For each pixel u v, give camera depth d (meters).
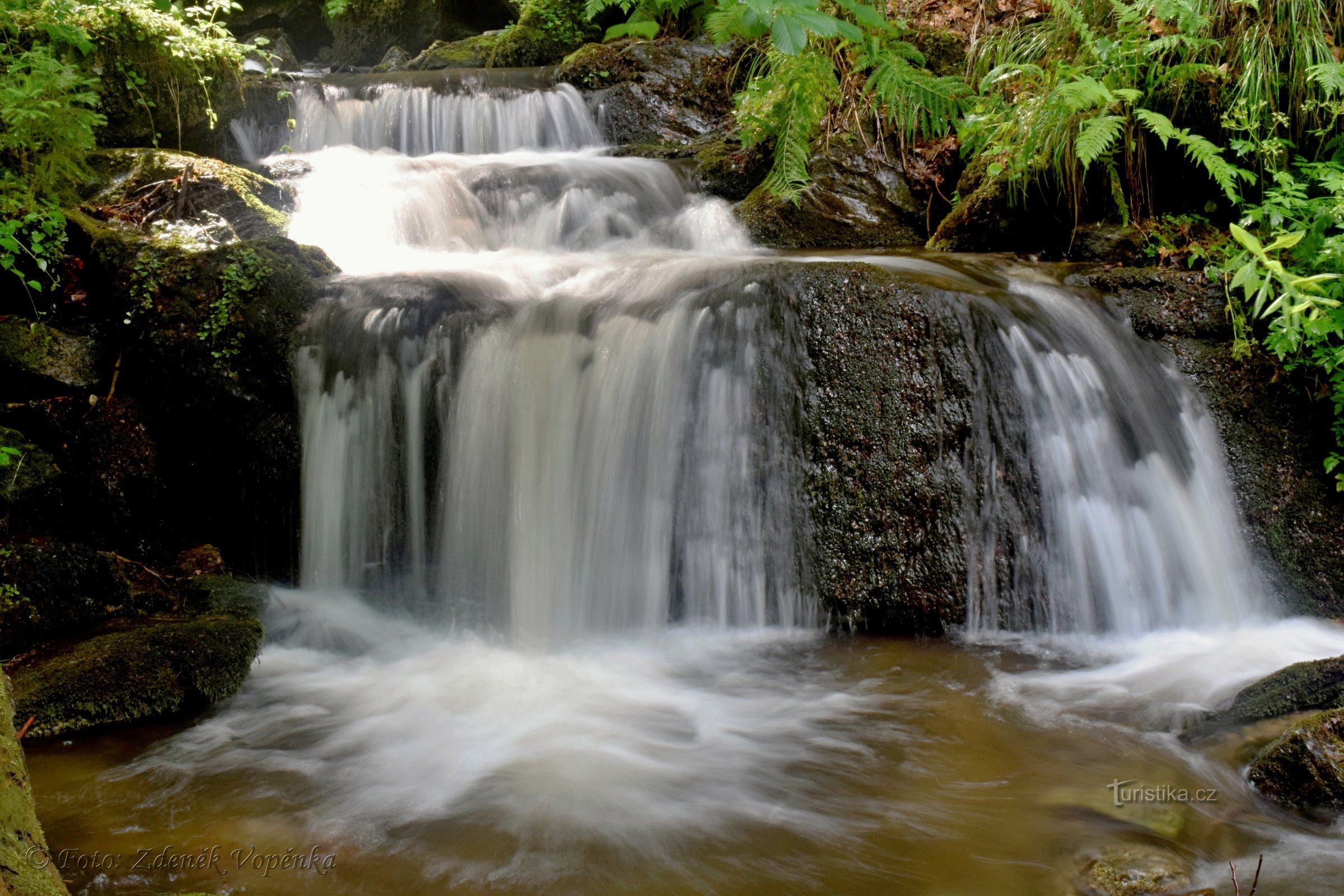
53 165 5.76
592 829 3.11
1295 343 4.86
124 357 5.44
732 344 4.83
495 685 4.28
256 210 6.34
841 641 4.63
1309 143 5.90
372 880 2.84
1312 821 3.10
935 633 4.68
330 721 3.92
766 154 7.86
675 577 4.84
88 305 5.57
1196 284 5.43
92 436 5.27
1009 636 4.67
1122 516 4.86
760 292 4.88
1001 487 4.75
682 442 4.84
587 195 7.58
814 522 4.72
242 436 5.30
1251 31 5.89
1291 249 5.30
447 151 9.23
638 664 4.46
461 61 12.18
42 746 3.69
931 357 4.79
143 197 6.15
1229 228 6.01
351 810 3.23
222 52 7.61
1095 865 2.86
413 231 7.18
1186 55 6.07
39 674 3.89
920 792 3.31
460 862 2.93
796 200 7.29
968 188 7.15
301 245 5.59
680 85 9.48
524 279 5.72
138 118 7.07
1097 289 5.61
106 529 5.26
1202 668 4.28
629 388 4.90
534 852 2.98
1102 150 5.66
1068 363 5.00
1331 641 4.57
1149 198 6.24
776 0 3.77
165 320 5.32
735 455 4.80
